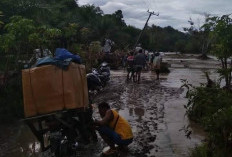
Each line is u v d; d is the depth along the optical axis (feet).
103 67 32.50
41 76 13.14
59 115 13.56
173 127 18.11
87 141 15.07
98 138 16.65
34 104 13.17
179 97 27.45
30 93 13.15
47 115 13.20
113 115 14.35
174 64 73.31
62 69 13.32
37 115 13.21
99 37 80.18
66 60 13.47
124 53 56.85
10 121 19.47
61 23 38.78
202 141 15.64
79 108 13.93
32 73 13.14
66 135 13.97
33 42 23.15
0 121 19.24
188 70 56.49
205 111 15.67
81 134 14.74
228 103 14.40
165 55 130.72
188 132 16.57
